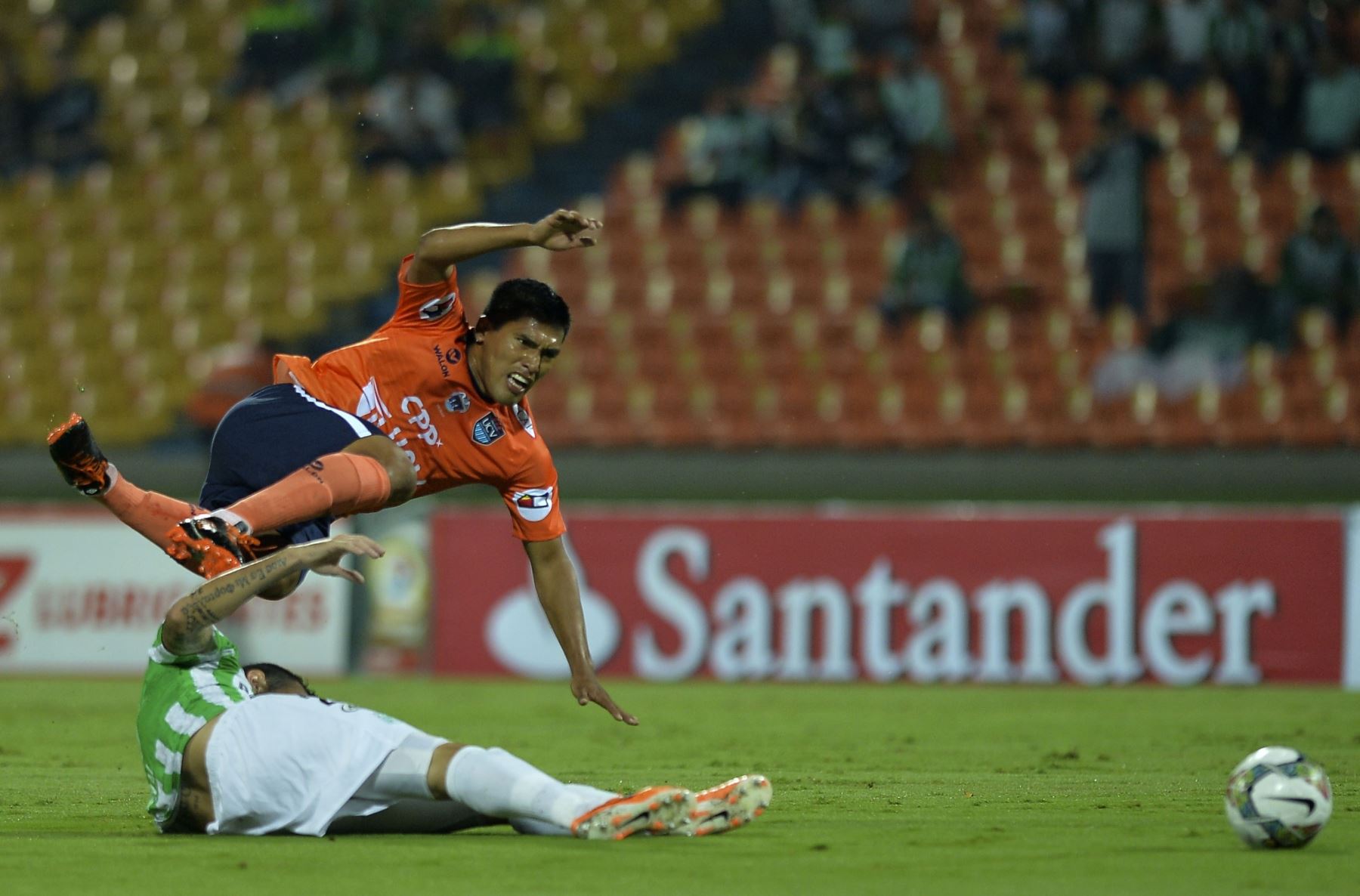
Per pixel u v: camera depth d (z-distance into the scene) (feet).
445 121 231.91
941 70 223.92
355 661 170.81
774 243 215.10
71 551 173.06
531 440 67.51
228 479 64.23
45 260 234.58
